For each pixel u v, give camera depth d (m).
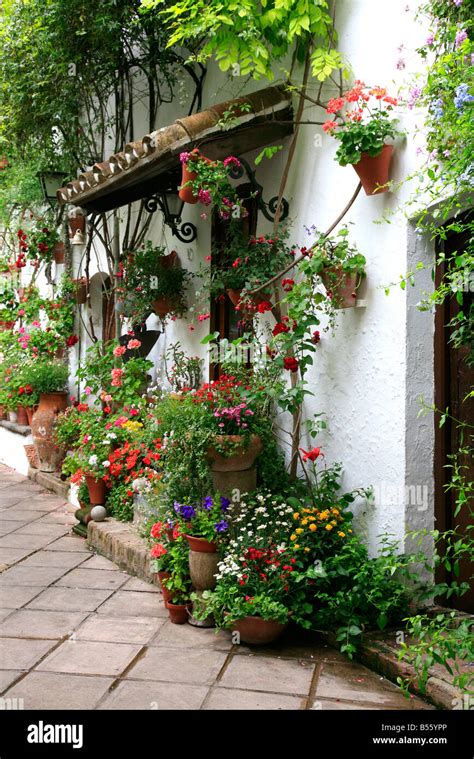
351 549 3.94
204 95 6.53
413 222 3.99
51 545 6.05
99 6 6.60
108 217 8.37
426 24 3.86
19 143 8.91
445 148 3.46
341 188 4.62
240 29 4.79
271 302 5.08
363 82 4.14
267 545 4.10
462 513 3.96
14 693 3.35
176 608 4.26
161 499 4.86
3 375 10.16
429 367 4.07
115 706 3.21
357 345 4.38
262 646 3.89
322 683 3.45
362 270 4.26
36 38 7.59
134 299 6.74
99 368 7.33
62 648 3.89
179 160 5.18
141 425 6.33
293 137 4.95
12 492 8.28
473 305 3.47
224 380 5.02
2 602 4.64
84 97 7.73
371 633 3.79
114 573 5.29
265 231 5.50
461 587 3.58
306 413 4.89
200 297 6.18
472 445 3.90
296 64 5.09
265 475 4.75
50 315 9.43
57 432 8.12
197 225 6.58
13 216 10.03
